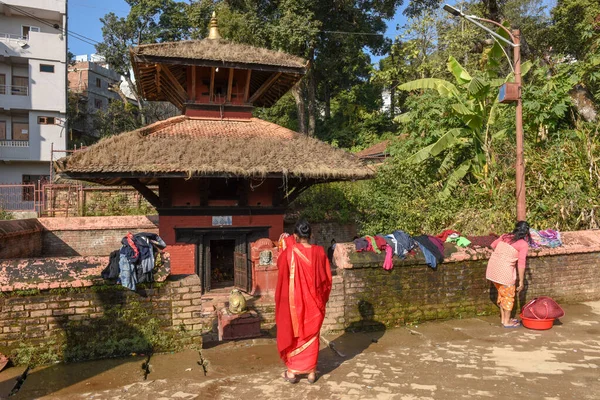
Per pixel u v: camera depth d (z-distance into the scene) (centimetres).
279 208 1233
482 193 1220
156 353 559
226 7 2972
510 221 1096
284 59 1298
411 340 623
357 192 1794
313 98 3253
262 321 816
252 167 1016
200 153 1035
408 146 1559
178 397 438
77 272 538
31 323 517
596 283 845
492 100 1402
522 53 1705
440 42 2819
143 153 1012
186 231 1177
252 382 474
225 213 1195
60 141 3156
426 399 429
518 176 896
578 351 566
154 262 558
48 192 1945
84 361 531
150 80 1379
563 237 838
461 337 633
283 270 465
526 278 782
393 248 692
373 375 492
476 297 743
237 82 1335
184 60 1190
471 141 1391
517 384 464
